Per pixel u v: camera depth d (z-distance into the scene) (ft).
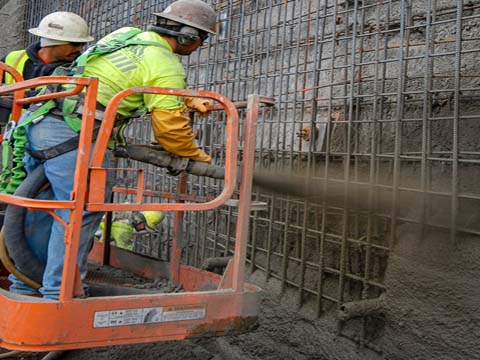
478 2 11.48
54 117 9.38
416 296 10.80
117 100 8.32
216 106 11.44
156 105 9.34
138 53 9.67
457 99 10.55
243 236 9.38
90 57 9.62
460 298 10.12
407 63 12.20
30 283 9.99
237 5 17.94
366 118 13.26
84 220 9.46
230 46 17.65
